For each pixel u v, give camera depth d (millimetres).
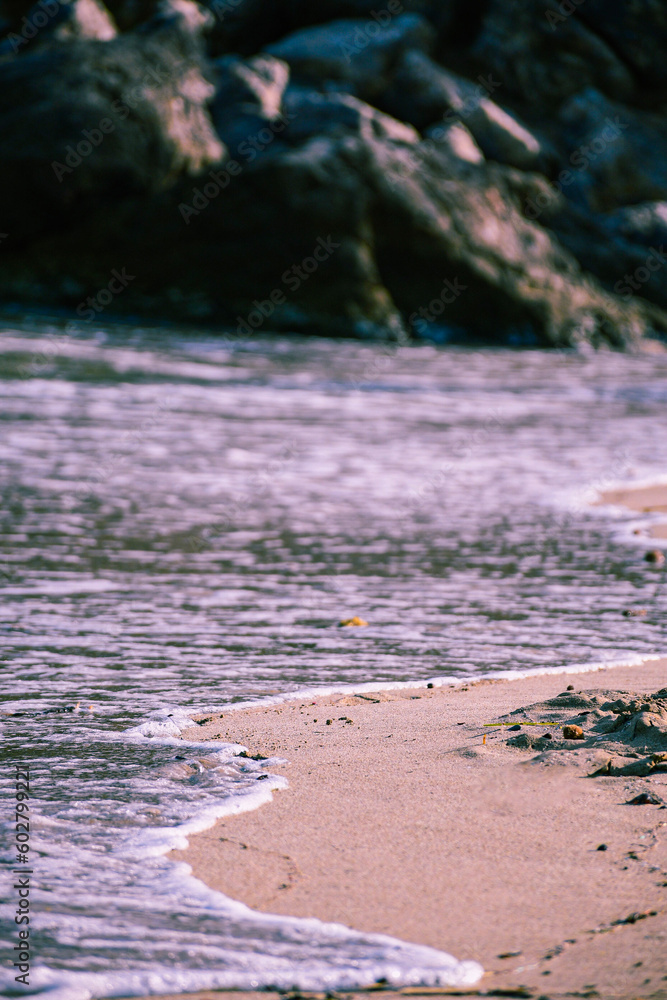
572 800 4277
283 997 2881
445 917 3336
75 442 17703
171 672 7094
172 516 13070
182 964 3002
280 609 9070
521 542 12141
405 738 5340
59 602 9109
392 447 18875
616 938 3148
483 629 8453
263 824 4156
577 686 6609
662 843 3816
